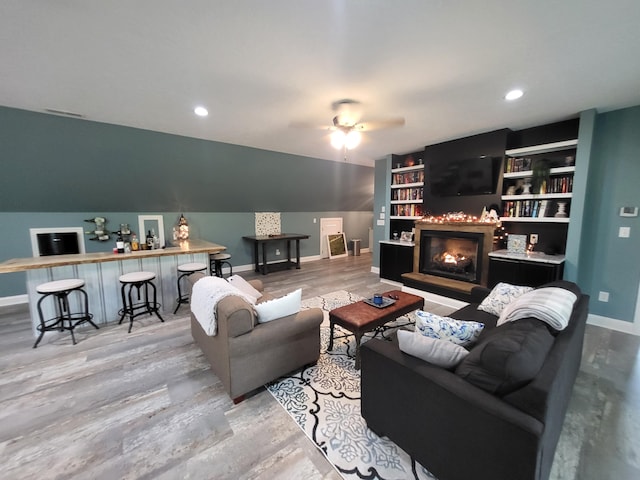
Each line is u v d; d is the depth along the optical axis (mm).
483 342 1396
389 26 1598
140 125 3414
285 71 2109
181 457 1494
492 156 3658
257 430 1682
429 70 2086
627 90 2439
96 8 1443
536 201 3441
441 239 4289
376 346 1574
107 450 1533
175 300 3672
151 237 3830
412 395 1363
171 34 1682
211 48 1829
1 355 2496
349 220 8211
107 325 3146
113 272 3270
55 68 2070
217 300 1933
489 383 1163
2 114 2861
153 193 4664
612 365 2359
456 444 1201
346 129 3008
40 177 3625
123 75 2178
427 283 3990
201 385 2096
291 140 4137
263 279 5312
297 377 2215
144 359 2439
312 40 1736
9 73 2135
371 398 1593
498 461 1066
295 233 7035
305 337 2219
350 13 1494
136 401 1921
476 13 1481
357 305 2652
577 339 1679
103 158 3750
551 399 1060
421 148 4621
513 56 1897
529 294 1905
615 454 1506
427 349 1392
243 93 2494
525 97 2582
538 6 1424
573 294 1888
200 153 4312
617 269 3059
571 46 1775
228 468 1433
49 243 4164
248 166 5020
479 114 3021
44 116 3039
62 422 1730
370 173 6980
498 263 3451
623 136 2920
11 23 1557
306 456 1509
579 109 2893
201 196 5184
